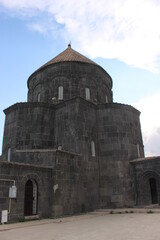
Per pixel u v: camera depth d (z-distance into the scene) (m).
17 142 19.97
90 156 19.95
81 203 17.53
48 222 13.14
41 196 15.04
